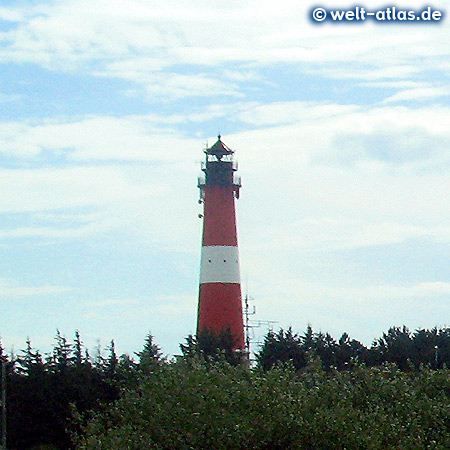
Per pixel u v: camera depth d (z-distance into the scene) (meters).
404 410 146.50
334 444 136.38
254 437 135.12
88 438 136.38
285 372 150.50
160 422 134.12
